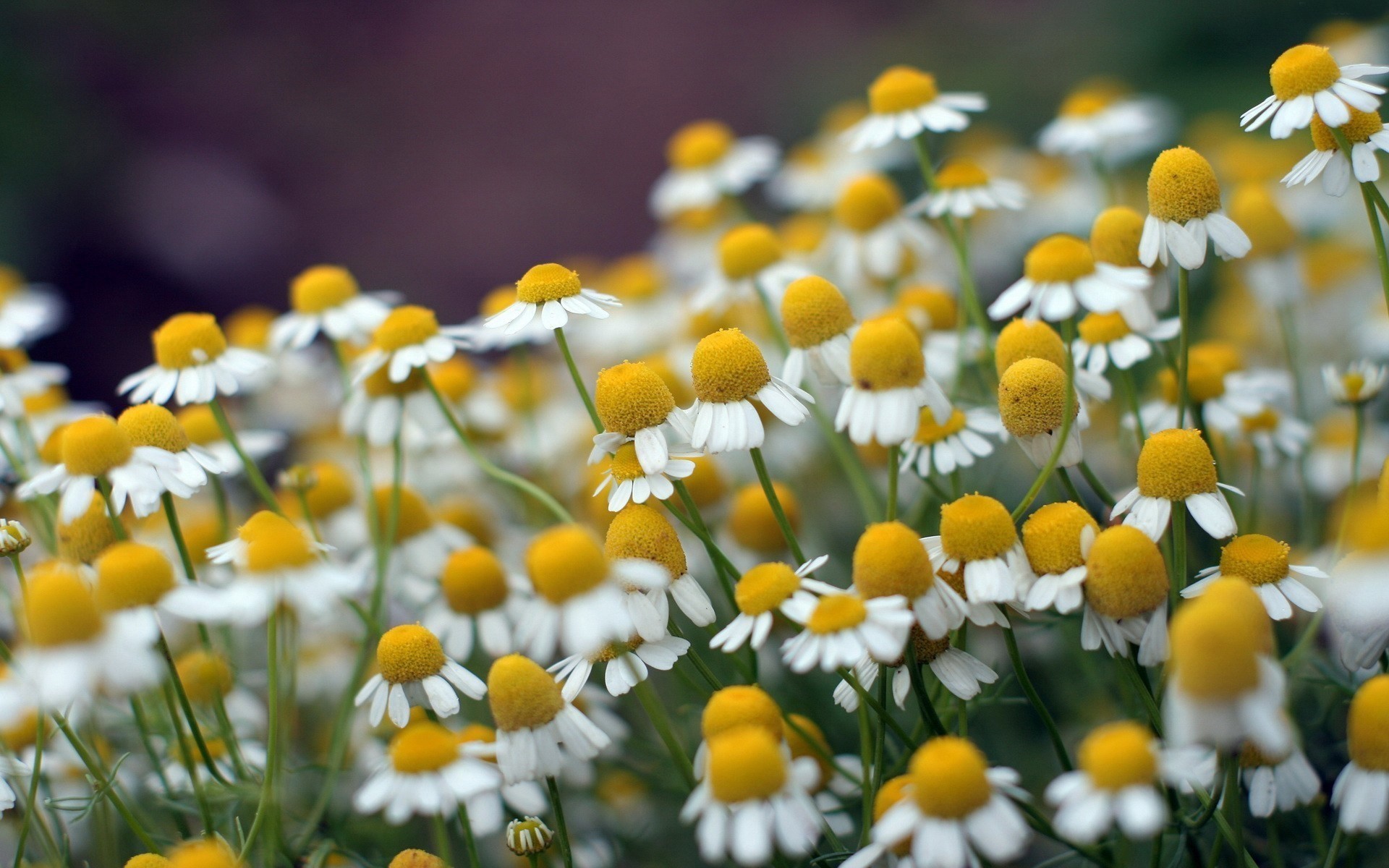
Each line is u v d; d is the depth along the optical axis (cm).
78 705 42
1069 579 41
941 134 95
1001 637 48
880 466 50
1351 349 56
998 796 39
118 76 147
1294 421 48
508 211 152
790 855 43
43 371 49
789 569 41
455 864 47
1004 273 68
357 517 51
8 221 124
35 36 138
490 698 42
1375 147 43
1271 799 40
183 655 50
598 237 151
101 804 45
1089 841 40
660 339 61
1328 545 48
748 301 52
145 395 46
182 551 43
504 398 56
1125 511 42
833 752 47
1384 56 69
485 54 167
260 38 161
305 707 51
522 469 56
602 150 158
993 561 41
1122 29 110
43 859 46
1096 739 39
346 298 50
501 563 47
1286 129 43
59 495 47
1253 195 52
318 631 50
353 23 167
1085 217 68
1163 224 43
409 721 43
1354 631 41
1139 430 45
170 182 142
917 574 41
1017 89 110
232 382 46
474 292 146
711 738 41
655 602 42
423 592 49
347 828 46
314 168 154
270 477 61
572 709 42
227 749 45
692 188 65
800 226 61
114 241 133
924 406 43
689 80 159
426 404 49
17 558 43
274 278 143
